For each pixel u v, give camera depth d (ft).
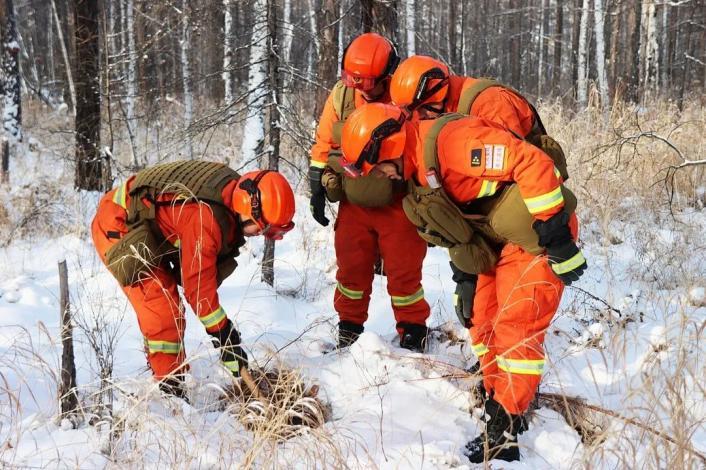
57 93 89.04
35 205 26.68
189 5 21.93
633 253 19.42
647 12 55.11
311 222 23.38
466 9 79.51
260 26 18.72
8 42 45.65
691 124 27.02
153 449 9.43
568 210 9.60
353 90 13.07
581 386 11.75
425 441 10.19
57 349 12.87
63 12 89.56
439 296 17.17
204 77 21.44
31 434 9.48
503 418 9.93
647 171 24.22
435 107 11.48
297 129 19.27
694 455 8.77
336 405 11.37
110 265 11.12
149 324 11.27
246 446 9.24
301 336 13.97
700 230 20.45
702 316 14.15
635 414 9.90
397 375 12.06
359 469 9.11
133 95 31.91
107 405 9.84
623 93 48.32
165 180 10.94
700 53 87.97
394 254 13.14
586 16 60.59
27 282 17.99
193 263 10.58
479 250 10.00
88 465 8.87
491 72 101.40
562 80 88.89
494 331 10.27
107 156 28.66
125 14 51.39
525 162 8.98
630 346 13.00
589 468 8.87
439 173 9.52
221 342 10.83
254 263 20.25
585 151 26.00
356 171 10.03
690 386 10.70
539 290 9.73
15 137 46.50
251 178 10.82
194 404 11.25
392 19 22.72
